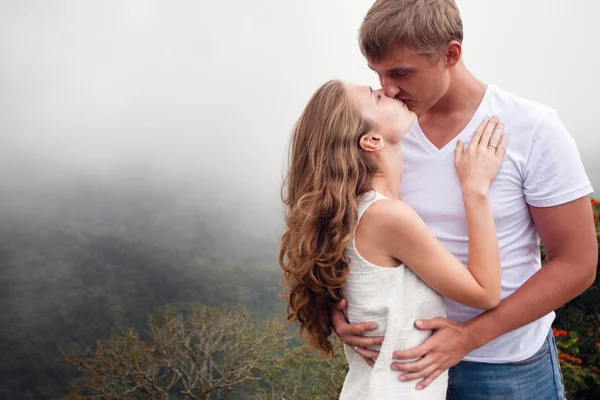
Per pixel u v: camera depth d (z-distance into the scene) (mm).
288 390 5109
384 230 1165
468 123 1312
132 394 7270
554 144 1211
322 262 1227
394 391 1206
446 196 1349
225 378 6465
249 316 6953
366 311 1214
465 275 1169
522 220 1302
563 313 3936
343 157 1203
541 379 1385
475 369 1380
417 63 1212
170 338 7098
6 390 20016
